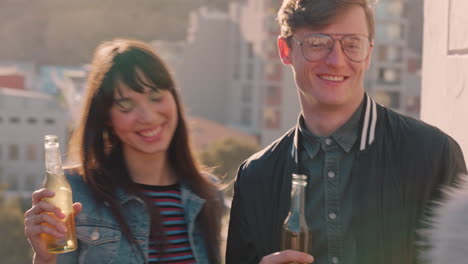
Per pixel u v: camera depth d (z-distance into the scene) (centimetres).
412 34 6350
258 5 5644
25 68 10769
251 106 5891
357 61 203
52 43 11819
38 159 5359
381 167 205
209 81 6875
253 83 5784
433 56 255
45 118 5378
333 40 201
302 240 182
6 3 12469
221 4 12438
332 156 208
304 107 214
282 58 219
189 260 210
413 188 201
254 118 5719
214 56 6825
